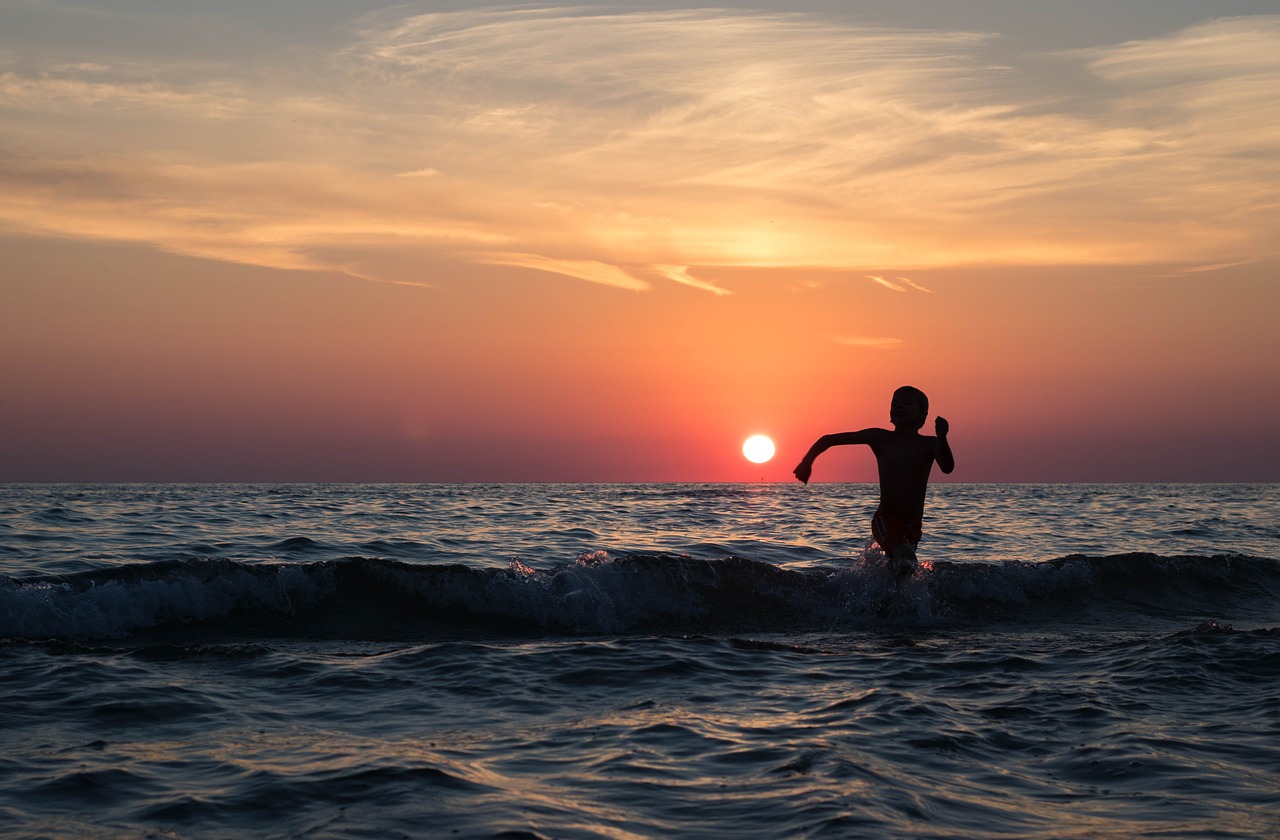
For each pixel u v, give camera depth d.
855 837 3.43
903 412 9.05
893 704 5.52
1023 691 5.94
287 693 5.74
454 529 18.86
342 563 8.52
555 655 6.82
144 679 5.94
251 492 48.72
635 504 32.66
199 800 3.84
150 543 14.90
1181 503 40.22
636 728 5.02
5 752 4.50
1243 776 4.32
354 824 3.58
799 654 7.09
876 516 9.15
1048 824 3.68
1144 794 4.05
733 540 16.86
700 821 3.63
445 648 6.98
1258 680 6.25
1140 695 5.84
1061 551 16.16
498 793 3.95
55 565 12.19
